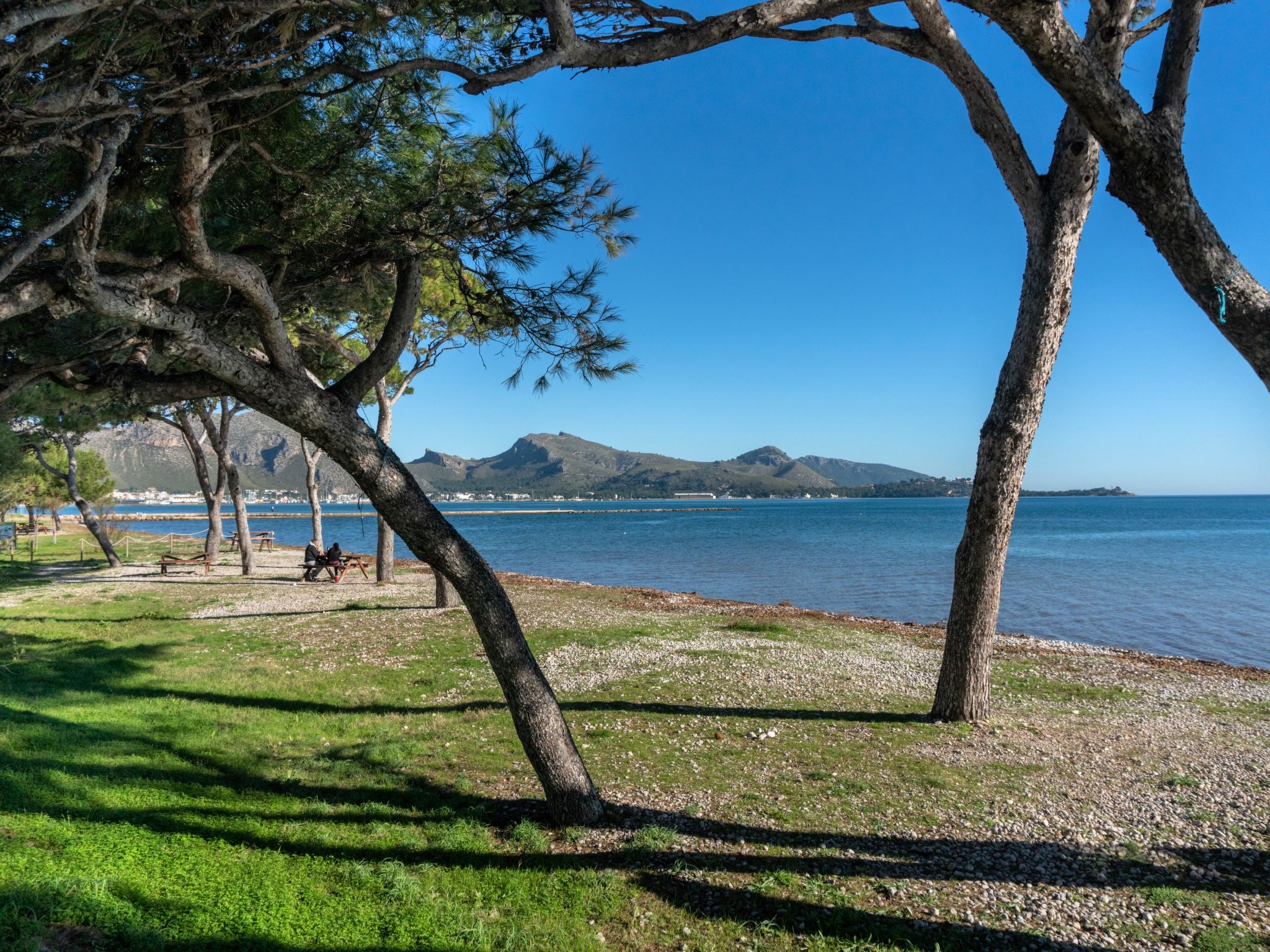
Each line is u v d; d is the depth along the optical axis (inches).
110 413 333.1
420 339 753.6
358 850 223.9
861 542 2468.0
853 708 401.1
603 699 413.4
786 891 204.1
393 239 238.2
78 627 616.7
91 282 150.1
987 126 319.6
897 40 296.0
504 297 266.1
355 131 216.7
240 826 234.7
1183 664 548.1
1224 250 109.8
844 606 997.8
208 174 164.6
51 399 313.9
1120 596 1088.2
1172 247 112.0
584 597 901.2
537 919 187.8
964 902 198.8
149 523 4082.2
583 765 255.4
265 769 295.0
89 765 276.8
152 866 199.2
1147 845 234.2
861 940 179.5
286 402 207.5
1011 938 181.0
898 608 979.3
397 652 527.2
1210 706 415.5
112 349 214.5
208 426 1029.8
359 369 242.7
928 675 485.7
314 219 226.2
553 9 145.1
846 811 261.6
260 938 169.6
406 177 235.8
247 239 237.8
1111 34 156.5
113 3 128.3
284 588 914.7
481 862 220.5
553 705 251.9
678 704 405.1
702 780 291.7
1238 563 1641.2
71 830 213.6
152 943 160.7
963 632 375.6
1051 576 1380.4
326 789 276.5
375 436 229.1
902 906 196.7
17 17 105.5
